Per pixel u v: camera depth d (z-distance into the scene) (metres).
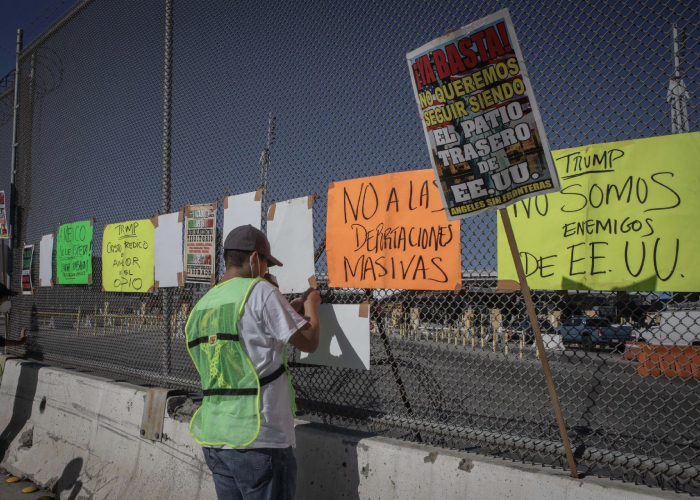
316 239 2.88
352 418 2.76
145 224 4.21
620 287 1.89
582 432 2.08
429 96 2.04
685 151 1.80
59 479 4.05
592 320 2.01
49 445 4.45
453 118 1.99
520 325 2.20
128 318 4.55
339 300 2.79
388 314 2.66
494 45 1.88
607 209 1.94
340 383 2.94
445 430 2.37
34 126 6.36
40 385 4.90
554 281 2.03
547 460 2.31
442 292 2.45
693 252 1.76
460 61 1.95
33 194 6.23
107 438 3.87
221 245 3.49
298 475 2.64
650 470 1.84
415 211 2.45
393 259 2.51
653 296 1.89
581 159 2.01
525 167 1.85
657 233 1.83
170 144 4.12
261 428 1.97
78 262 5.07
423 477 2.20
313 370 3.08
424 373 2.56
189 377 3.83
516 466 2.01
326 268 2.83
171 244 3.91
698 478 1.75
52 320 5.68
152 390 3.61
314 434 2.63
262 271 2.32
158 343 4.20
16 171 6.67
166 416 3.42
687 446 1.85
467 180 1.97
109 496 3.53
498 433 2.24
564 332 2.07
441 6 2.45
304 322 2.10
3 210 5.99
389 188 2.55
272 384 2.05
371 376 2.80
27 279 6.10
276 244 3.07
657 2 1.88
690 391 1.82
